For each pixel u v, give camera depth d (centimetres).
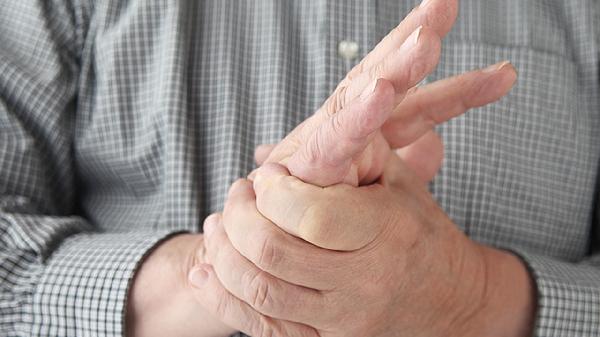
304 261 46
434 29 43
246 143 60
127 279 53
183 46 60
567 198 62
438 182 60
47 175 62
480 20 63
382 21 62
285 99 60
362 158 47
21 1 61
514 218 61
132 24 61
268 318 48
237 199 48
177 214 59
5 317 53
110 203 64
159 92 60
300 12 62
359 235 46
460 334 52
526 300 53
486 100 48
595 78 63
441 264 50
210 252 49
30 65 60
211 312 49
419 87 49
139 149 61
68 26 61
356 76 45
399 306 49
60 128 60
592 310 53
